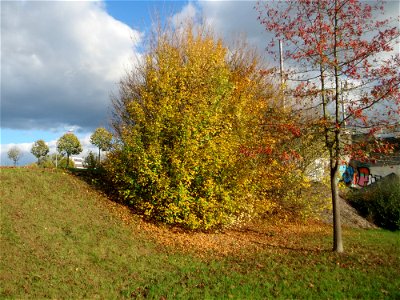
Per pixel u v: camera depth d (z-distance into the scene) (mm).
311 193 20453
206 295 8164
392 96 10516
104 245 10422
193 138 13633
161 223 13898
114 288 8352
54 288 7750
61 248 9469
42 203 11703
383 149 10938
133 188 14328
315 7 11172
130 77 18797
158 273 9453
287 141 14219
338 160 11828
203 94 15008
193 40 19156
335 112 11422
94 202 13508
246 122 15570
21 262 8312
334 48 11172
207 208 14008
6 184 12109
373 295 8492
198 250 11852
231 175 14719
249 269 10133
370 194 23172
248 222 17828
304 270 10156
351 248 13336
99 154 19172
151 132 13992
